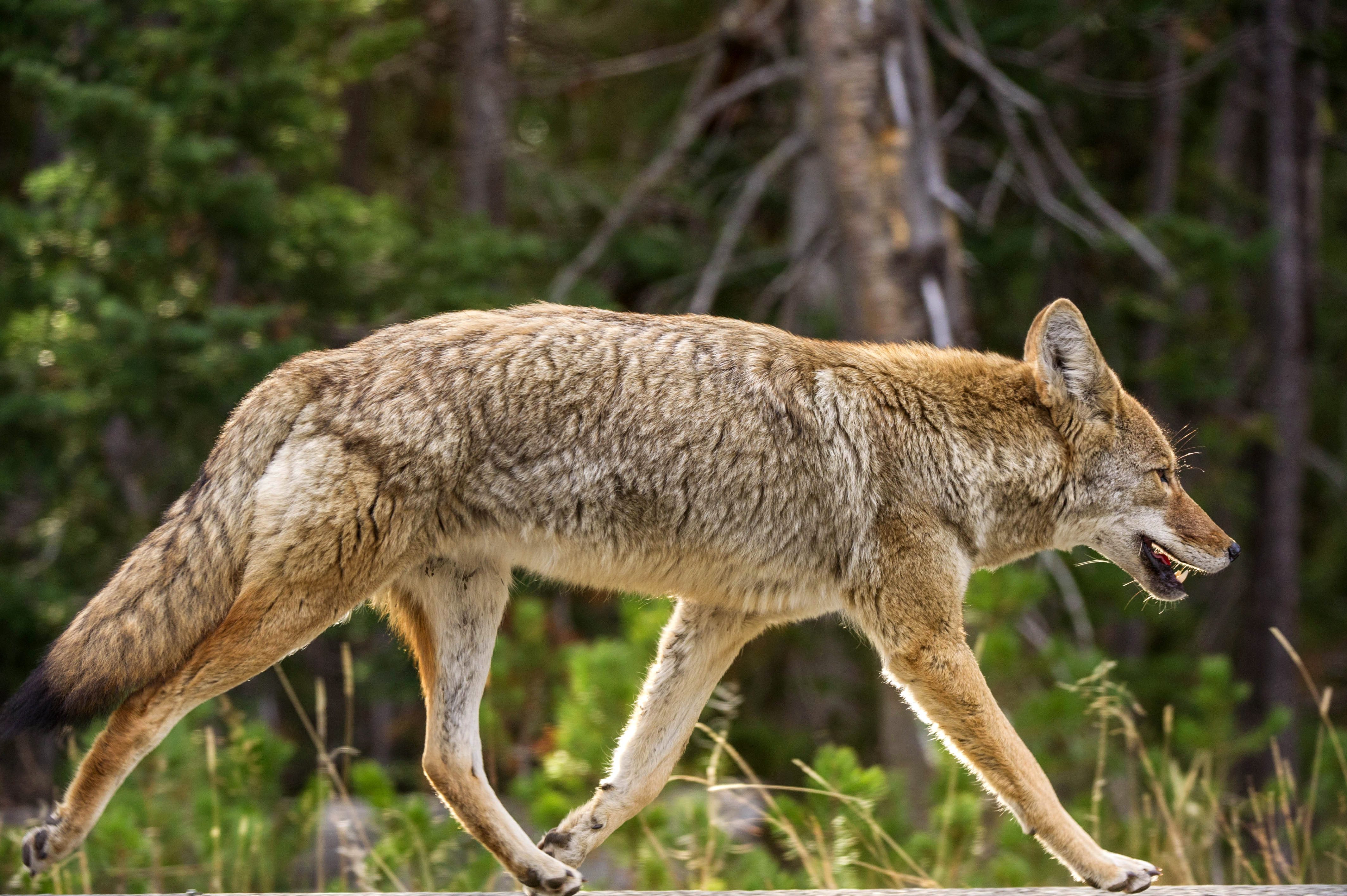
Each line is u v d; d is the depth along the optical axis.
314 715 20.95
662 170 18.69
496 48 21.53
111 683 5.98
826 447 6.38
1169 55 21.66
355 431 5.94
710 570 6.38
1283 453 21.17
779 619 6.76
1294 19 20.78
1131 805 8.95
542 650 13.12
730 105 20.06
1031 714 10.56
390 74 22.98
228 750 9.62
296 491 5.87
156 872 8.34
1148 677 18.39
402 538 5.94
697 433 6.21
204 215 15.71
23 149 21.47
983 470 6.72
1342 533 28.02
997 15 19.55
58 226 15.70
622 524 6.21
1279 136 20.83
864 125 13.44
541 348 6.17
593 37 25.33
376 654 17.88
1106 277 21.81
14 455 16.73
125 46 16.00
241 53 15.85
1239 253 18.12
